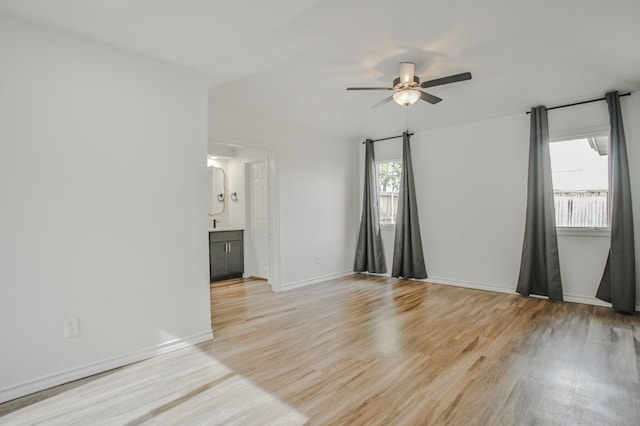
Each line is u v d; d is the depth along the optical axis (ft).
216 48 8.18
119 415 5.89
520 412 5.81
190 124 9.21
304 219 16.51
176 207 8.88
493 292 14.46
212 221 19.27
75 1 6.13
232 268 18.31
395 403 6.15
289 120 15.20
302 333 9.84
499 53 10.18
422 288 15.40
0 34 6.41
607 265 11.85
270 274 16.81
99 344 7.55
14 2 6.11
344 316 11.40
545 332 9.57
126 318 7.97
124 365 7.86
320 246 17.35
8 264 6.45
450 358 7.99
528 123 13.79
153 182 8.46
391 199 18.85
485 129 14.93
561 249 12.99
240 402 6.25
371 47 9.79
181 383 7.00
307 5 6.57
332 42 9.48
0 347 6.35
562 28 8.57
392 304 12.80
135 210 8.14
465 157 15.53
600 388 6.55
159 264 8.54
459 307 12.23
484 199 14.98
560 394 6.36
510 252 14.32
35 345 6.73
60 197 7.06
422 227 17.02
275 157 15.23
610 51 9.23
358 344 8.94
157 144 8.54
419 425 5.51
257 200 18.49
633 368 7.35
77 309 7.26
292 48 9.05
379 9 7.70
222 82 10.61
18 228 6.56
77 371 7.22
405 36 9.16
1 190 6.38
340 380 7.02
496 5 7.75
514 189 14.17
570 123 12.79
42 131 6.85
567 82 11.67
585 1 7.30
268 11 6.70
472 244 15.38
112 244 7.77
